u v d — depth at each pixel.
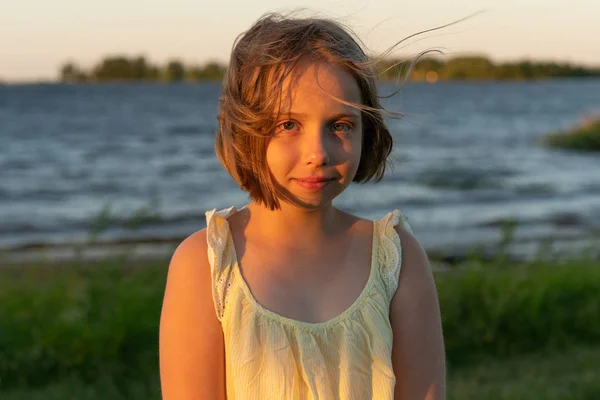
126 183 21.22
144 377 4.86
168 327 1.42
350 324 1.39
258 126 1.33
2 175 23.19
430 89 112.38
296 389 1.35
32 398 4.48
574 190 19.58
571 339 5.67
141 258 9.30
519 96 91.56
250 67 1.35
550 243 8.31
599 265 7.03
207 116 53.09
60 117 51.69
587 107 68.56
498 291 5.93
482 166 25.33
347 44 1.36
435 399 1.47
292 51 1.32
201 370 1.38
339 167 1.34
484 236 12.89
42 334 5.06
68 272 6.75
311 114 1.31
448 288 5.96
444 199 17.92
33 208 16.89
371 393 1.38
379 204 17.00
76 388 4.63
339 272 1.44
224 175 22.64
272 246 1.43
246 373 1.35
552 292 5.95
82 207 16.97
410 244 1.51
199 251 1.43
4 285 6.12
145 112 57.78
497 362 5.32
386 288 1.45
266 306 1.38
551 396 4.43
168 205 17.14
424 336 1.47
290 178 1.34
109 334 5.10
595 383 4.64
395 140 1.74
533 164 26.14
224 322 1.39
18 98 81.12
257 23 1.41
